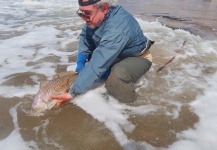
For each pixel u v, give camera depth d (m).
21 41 3.01
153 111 1.73
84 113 1.68
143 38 1.82
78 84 1.61
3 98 1.80
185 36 3.35
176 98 1.90
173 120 1.65
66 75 1.73
